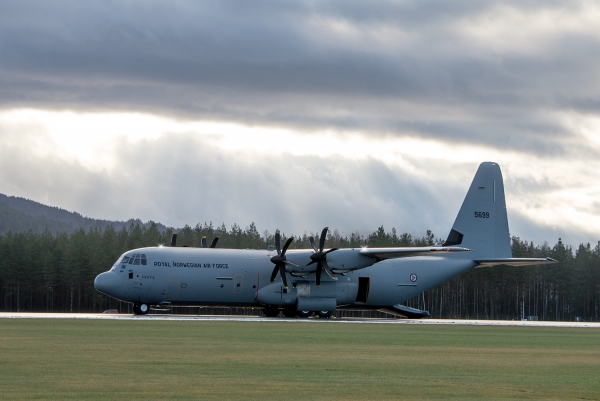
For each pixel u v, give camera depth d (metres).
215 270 175.50
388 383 58.00
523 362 77.25
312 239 181.62
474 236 197.50
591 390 56.12
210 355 76.44
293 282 181.12
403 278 191.62
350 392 52.88
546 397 52.38
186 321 151.62
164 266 172.62
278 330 126.50
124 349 81.12
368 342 102.81
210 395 50.12
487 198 199.38
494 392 54.31
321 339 106.06
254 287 178.12
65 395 49.22
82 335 102.00
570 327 184.88
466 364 73.94
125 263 172.25
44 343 87.44
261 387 54.19
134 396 49.25
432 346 98.69
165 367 64.88
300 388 54.19
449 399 50.59
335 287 184.12
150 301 173.62
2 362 66.81
